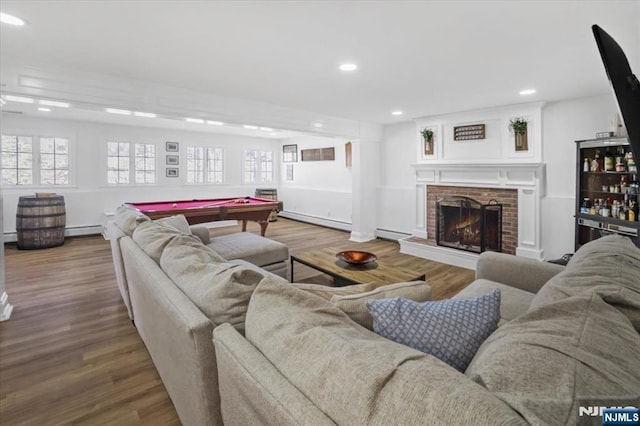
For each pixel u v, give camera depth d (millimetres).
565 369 652
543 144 4145
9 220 5566
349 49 2451
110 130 6391
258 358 868
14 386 1914
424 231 5320
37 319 2771
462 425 520
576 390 597
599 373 656
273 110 4332
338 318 996
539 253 4094
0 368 2088
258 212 5465
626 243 1768
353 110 4684
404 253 5059
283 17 1974
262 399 759
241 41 2314
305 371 749
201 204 5516
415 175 5371
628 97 719
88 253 4965
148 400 1807
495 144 4477
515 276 2211
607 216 3492
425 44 2346
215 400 1140
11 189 5574
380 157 6160
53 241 5305
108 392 1868
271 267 3363
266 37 2248
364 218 5992
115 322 2721
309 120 4793
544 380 626
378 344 786
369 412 602
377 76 3074
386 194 6027
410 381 617
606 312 929
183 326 1140
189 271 1465
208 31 2162
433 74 3002
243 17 1976
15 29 2141
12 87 2664
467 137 4723
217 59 2670
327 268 2900
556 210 4051
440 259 4594
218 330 1038
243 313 1168
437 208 4859
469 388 587
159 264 1788
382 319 945
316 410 673
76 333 2539
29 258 4676
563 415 548
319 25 2072
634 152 700
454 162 4910
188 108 3604
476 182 4625
